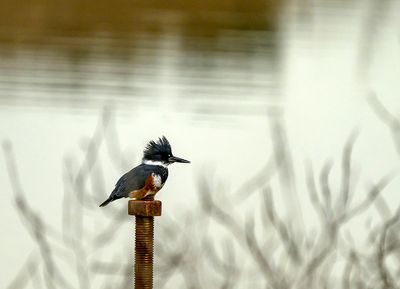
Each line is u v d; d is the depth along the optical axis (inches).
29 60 808.3
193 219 488.7
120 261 494.6
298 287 436.8
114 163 570.9
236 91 719.7
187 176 572.1
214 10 983.6
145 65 804.6
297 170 569.6
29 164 586.2
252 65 801.6
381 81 732.0
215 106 690.2
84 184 528.4
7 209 541.3
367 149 596.1
